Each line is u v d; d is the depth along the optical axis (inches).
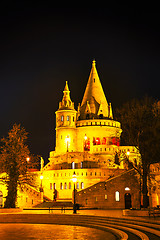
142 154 1813.5
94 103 4244.6
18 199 3011.8
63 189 3425.2
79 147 4033.0
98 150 3816.4
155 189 2224.4
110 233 1497.3
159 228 1349.7
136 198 2701.8
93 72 4362.7
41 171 3595.0
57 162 3693.4
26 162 2444.6
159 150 1758.1
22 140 2438.5
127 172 2758.4
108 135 4020.7
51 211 2322.8
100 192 2763.3
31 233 1533.0
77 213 2057.1
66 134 4003.4
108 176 3353.8
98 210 2402.8
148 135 1791.3
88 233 1504.7
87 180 3356.3
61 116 4067.4
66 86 4175.7
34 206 2908.5
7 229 1684.3
